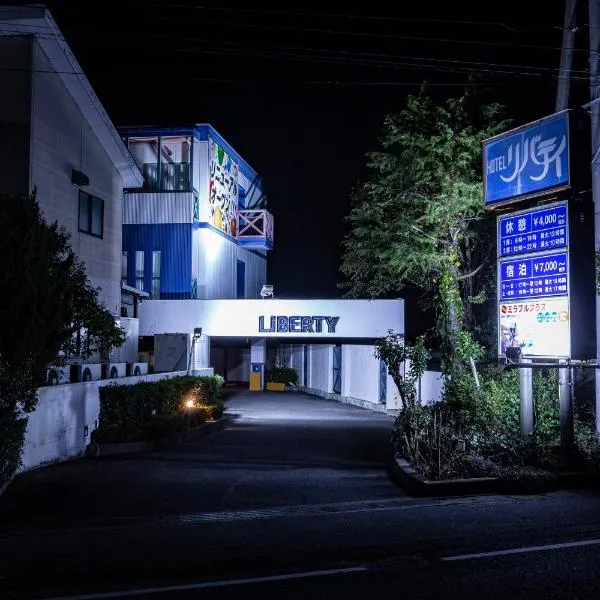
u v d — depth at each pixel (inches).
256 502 412.2
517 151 517.7
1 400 409.7
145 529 329.4
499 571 259.9
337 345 1456.7
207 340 1334.9
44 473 498.3
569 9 569.3
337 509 389.4
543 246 494.3
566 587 241.0
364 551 289.4
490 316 871.1
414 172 799.7
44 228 456.8
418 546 297.3
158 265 1398.9
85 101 864.9
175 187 1406.3
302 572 259.8
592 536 314.2
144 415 713.6
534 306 499.8
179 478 492.4
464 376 598.9
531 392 498.6
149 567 265.6
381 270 952.3
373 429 855.7
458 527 331.3
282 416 1021.8
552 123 486.6
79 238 881.5
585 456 478.9
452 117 808.3
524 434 494.3
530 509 375.2
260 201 1845.5
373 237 859.4
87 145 903.7
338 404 1229.1
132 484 466.0
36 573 257.3
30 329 422.3
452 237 836.0
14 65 761.0
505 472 439.5
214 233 1462.8
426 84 805.9
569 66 579.2
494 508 379.2
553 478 438.3
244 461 585.0
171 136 1402.6
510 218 524.7
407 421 542.3
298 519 352.8
